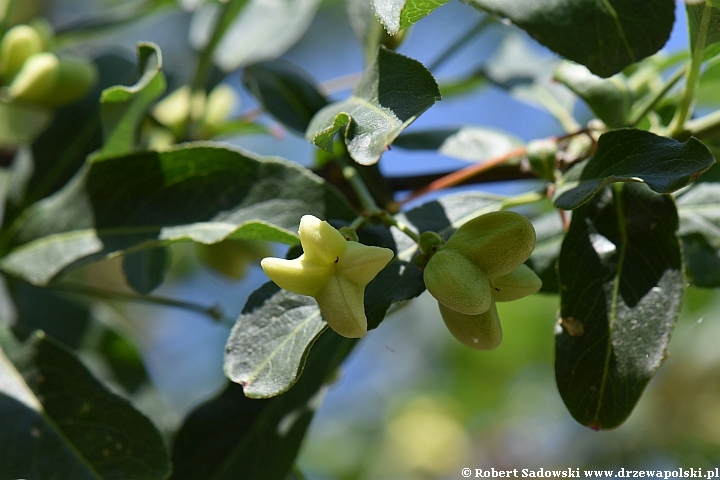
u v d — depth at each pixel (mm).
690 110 290
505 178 312
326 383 292
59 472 277
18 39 328
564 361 263
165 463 278
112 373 331
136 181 288
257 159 283
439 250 248
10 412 281
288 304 256
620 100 281
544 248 302
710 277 289
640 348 260
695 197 295
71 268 285
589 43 252
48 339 287
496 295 252
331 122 249
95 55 343
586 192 251
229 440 290
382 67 249
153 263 323
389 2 246
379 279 260
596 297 264
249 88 319
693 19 266
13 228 297
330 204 279
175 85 350
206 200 284
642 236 265
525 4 253
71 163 320
